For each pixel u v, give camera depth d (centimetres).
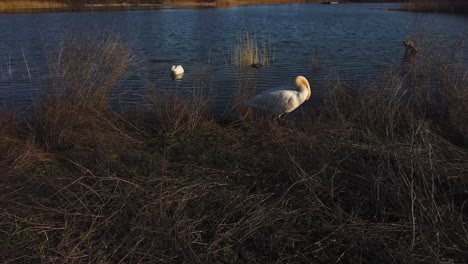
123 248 458
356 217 512
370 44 2194
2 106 1023
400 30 2848
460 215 482
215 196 550
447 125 802
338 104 884
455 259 445
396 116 807
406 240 471
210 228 499
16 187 560
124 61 964
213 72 1406
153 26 3062
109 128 808
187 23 3350
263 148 724
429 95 862
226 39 2402
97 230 484
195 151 706
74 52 914
